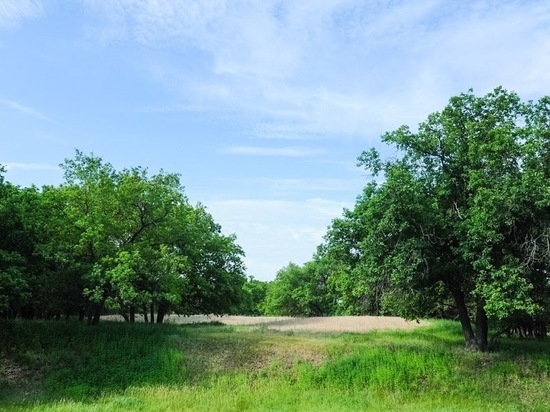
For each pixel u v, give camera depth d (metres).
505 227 19.53
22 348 21.28
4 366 19.66
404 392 17.23
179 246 34.09
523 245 19.25
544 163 19.75
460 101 22.08
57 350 21.44
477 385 17.61
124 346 22.08
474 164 20.84
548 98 20.14
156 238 27.69
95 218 23.98
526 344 24.80
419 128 22.39
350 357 20.08
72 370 19.75
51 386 18.27
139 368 20.14
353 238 23.94
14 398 16.41
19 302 23.41
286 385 18.30
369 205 21.44
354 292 24.48
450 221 21.05
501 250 19.41
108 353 21.27
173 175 27.45
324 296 76.06
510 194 18.27
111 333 23.86
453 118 22.03
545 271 20.00
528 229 19.31
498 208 18.31
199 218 38.94
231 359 20.94
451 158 22.05
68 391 17.59
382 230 20.83
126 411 14.52
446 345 23.56
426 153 22.27
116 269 21.92
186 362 20.64
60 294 24.72
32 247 22.89
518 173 19.66
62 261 22.30
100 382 18.89
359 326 34.53
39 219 23.19
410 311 26.38
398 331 30.55
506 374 18.72
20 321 24.95
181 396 16.48
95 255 24.30
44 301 25.47
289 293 80.75
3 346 21.25
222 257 39.34
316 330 30.88
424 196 21.23
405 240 20.88
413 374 18.75
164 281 25.34
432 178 22.22
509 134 19.70
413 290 23.38
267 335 26.30
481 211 18.66
